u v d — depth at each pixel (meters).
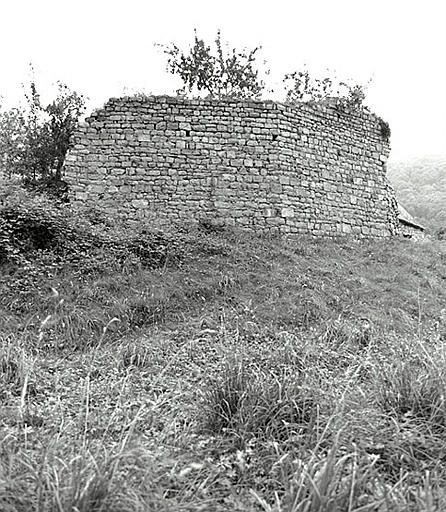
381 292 10.27
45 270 9.05
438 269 12.69
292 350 5.77
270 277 10.09
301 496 2.75
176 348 6.92
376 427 3.60
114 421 4.07
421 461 3.27
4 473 2.87
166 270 9.82
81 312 7.91
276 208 13.05
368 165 15.16
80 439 3.61
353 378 4.55
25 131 16.19
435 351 4.77
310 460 2.99
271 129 13.23
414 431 3.50
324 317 8.53
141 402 4.52
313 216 13.61
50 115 16.05
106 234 10.61
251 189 13.05
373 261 12.38
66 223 10.44
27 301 8.16
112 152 12.86
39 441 3.52
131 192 12.79
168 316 8.36
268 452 3.50
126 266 9.59
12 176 15.59
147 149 12.92
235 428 3.85
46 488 2.74
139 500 2.72
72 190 12.65
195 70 18.06
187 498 2.94
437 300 10.43
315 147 13.93
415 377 4.11
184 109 13.09
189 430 3.98
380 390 4.08
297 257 11.50
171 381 5.52
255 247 11.76
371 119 15.34
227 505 2.96
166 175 12.91
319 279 10.39
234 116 13.19
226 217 12.88
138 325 8.02
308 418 3.84
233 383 4.31
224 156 13.08
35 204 10.69
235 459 3.49
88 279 9.02
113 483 2.75
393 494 2.76
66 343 7.20
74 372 5.93
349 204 14.49
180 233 11.68
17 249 9.38
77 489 2.61
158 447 3.51
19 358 5.58
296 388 4.09
